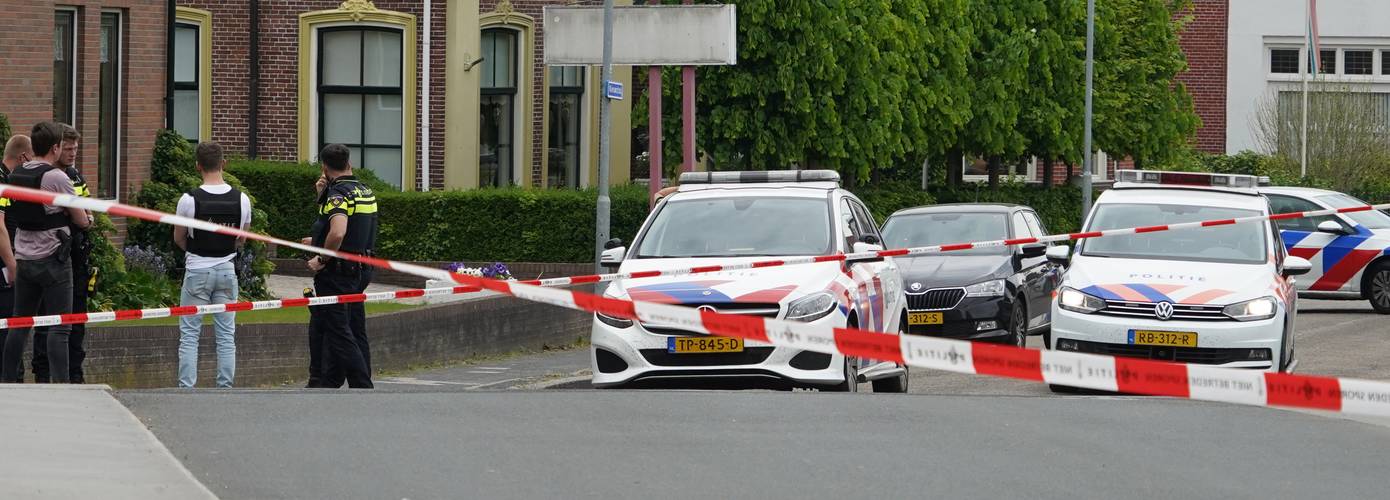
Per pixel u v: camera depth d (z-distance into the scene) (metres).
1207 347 25.80
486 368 30.69
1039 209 70.56
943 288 32.09
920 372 30.47
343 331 23.52
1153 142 71.00
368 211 23.66
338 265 23.42
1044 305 35.59
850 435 17.36
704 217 24.92
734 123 48.47
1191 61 100.38
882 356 13.38
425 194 45.69
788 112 48.81
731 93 48.25
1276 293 26.41
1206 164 87.44
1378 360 32.34
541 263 44.56
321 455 15.91
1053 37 62.97
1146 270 27.08
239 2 50.72
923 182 70.25
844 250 24.17
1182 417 18.98
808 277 22.75
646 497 14.33
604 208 37.22
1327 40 99.88
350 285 23.56
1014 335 32.97
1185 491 14.91
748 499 14.31
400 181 50.72
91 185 34.84
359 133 50.84
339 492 14.38
